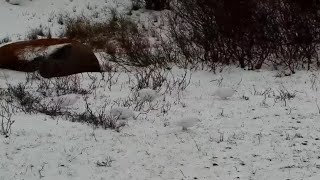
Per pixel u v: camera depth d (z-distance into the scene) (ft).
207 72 25.93
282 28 26.05
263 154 13.85
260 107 18.99
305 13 25.89
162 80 23.39
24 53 25.89
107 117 17.11
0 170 12.19
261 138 15.20
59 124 16.03
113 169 12.71
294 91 21.36
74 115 17.31
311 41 25.58
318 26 25.77
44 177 11.99
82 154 13.53
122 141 14.76
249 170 12.73
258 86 22.88
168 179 12.18
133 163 13.15
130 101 20.15
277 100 19.99
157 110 18.84
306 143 14.67
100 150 13.92
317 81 23.04
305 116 17.51
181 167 12.96
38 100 19.53
